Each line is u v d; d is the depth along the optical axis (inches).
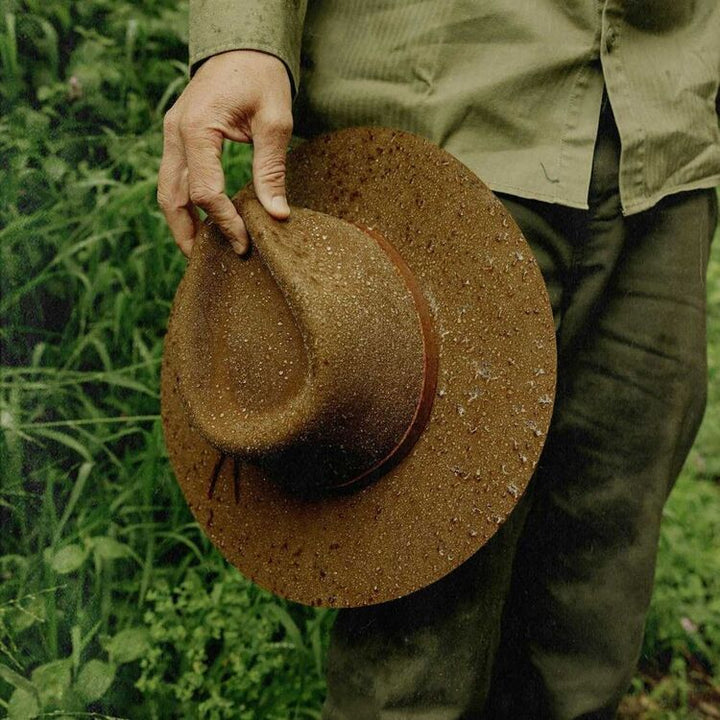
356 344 45.0
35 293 86.8
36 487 77.5
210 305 50.5
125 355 87.0
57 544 71.0
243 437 47.1
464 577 55.4
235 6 48.9
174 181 52.1
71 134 96.0
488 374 47.9
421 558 49.8
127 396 86.4
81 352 86.3
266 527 55.2
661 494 62.2
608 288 59.1
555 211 53.6
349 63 54.0
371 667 56.0
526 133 51.6
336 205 53.6
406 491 50.0
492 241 47.6
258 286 49.3
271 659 71.7
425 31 51.8
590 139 51.8
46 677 63.5
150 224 89.7
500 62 50.9
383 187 51.6
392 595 50.6
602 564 62.4
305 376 47.1
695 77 54.9
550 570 64.0
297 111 56.2
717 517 106.0
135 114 98.9
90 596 73.2
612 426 60.7
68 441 74.1
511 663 67.2
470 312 48.4
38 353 80.7
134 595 76.5
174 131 51.1
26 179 90.2
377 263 48.3
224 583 74.3
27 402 80.4
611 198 54.2
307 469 49.3
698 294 59.8
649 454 60.9
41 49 97.1
